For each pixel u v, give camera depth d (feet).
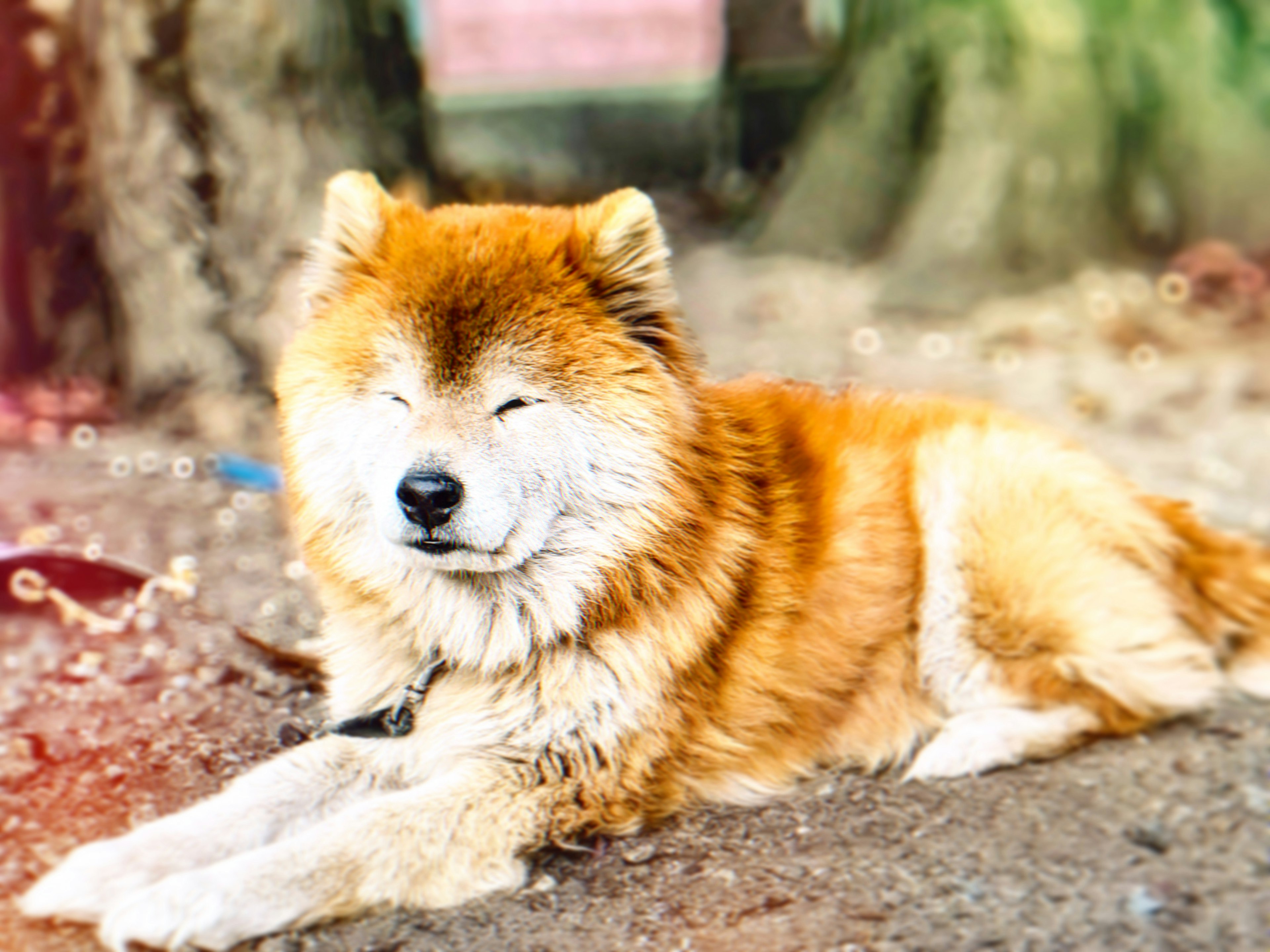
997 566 5.27
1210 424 8.10
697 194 16.76
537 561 4.83
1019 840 4.84
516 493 4.73
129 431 8.02
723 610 4.97
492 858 4.79
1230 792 4.97
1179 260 11.35
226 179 8.01
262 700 5.49
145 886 4.70
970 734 5.16
